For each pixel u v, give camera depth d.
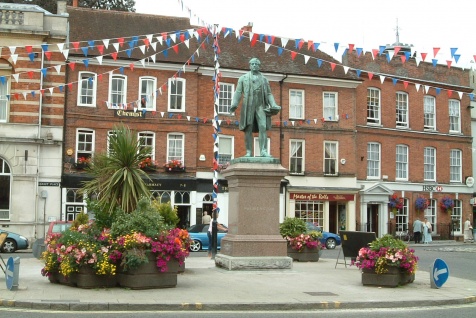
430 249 31.84
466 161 43.19
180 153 33.88
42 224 30.61
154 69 33.41
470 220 42.97
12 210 30.20
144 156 14.70
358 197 38.12
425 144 41.38
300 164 36.62
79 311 10.43
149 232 12.58
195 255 24.50
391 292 12.79
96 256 12.25
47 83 31.14
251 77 16.17
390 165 39.72
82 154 32.00
